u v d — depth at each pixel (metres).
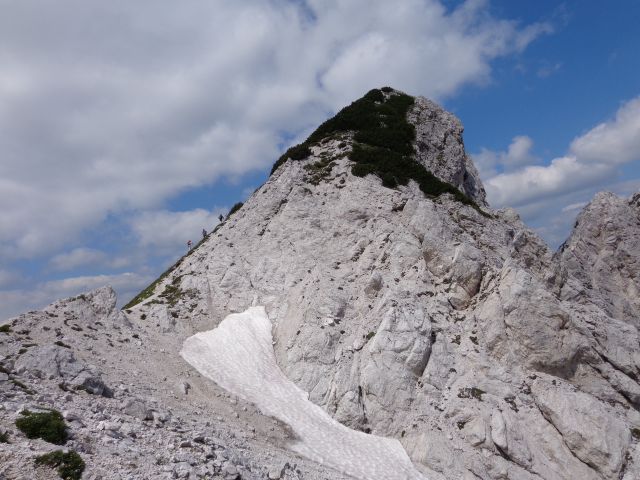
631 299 62.41
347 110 70.69
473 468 30.30
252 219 53.59
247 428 30.02
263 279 47.44
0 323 30.69
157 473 16.86
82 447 16.83
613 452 30.84
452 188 53.94
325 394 36.28
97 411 21.59
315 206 51.88
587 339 37.28
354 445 31.86
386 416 34.12
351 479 27.06
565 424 32.06
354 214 49.84
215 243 53.47
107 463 16.44
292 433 31.61
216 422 28.64
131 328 38.34
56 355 24.62
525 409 33.69
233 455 21.28
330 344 38.84
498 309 38.06
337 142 62.19
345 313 41.31
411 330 36.91
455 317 39.84
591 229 67.06
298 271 46.94
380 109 70.25
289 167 57.41
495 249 48.00
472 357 36.41
